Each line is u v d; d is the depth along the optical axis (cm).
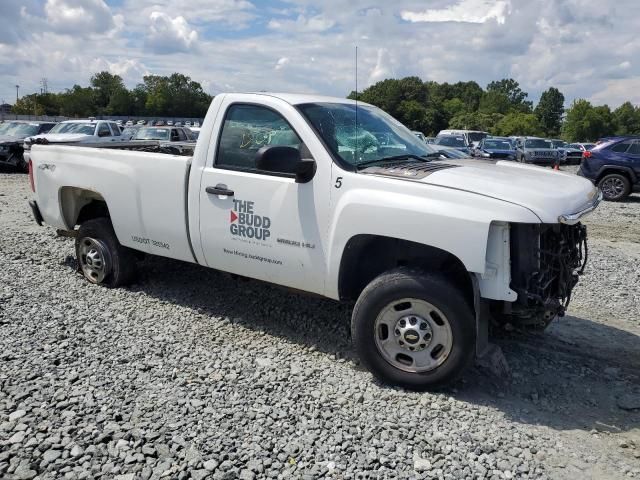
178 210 507
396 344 399
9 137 1975
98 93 11194
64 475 292
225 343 471
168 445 320
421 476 303
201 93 10494
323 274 430
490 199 369
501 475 308
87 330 481
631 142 1562
